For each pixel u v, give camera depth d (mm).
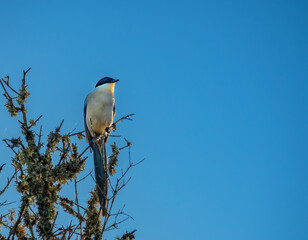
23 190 8922
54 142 9336
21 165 9242
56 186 9000
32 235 8664
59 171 9055
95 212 9062
